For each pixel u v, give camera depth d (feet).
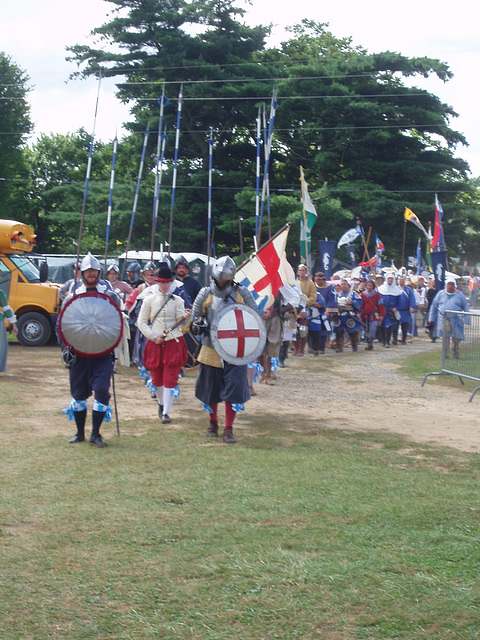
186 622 12.24
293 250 142.92
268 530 16.40
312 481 20.36
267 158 49.16
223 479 20.49
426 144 164.76
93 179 201.77
